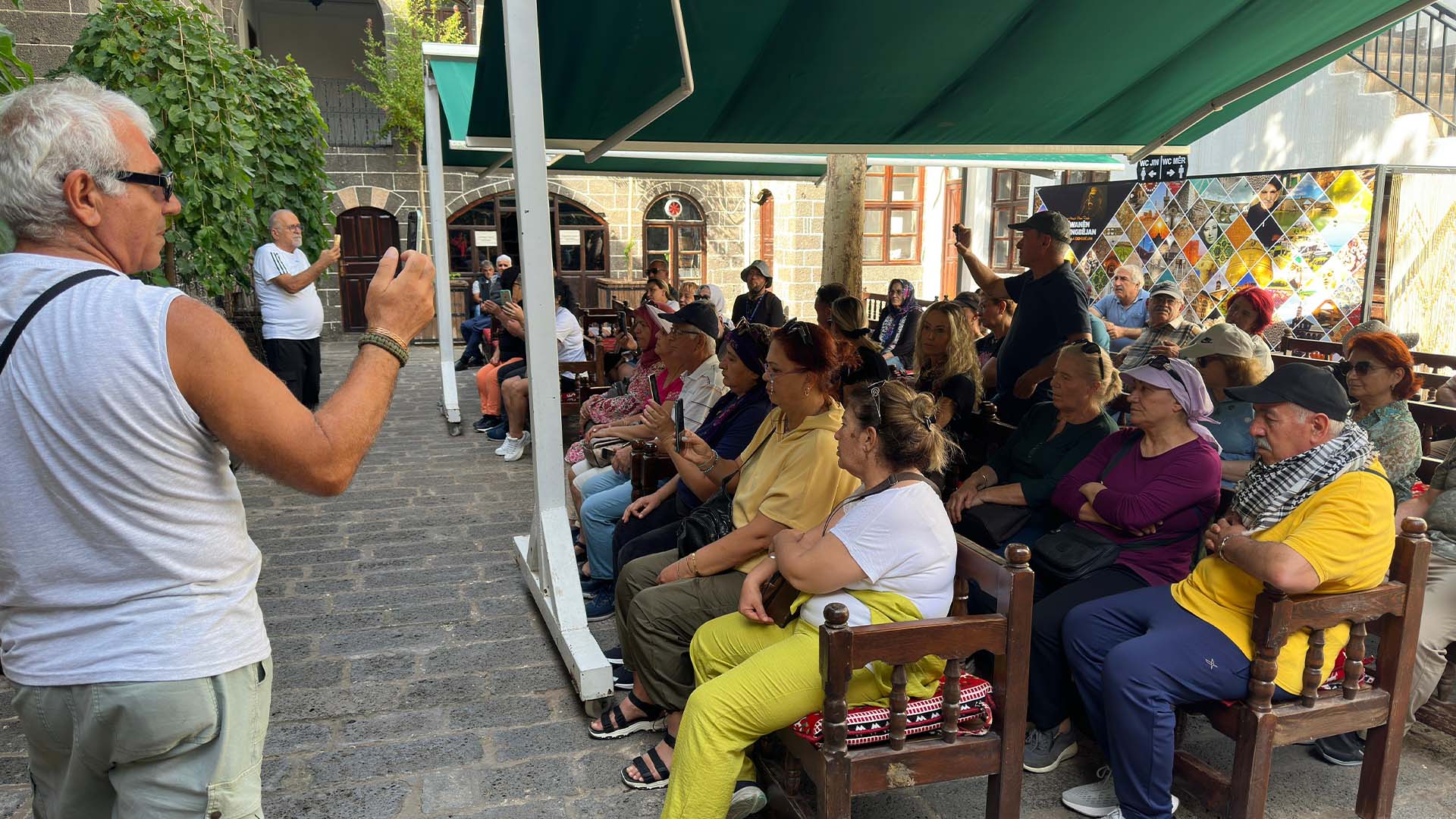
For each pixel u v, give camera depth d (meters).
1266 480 2.46
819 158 9.31
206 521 1.41
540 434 3.62
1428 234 7.53
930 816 2.61
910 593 2.29
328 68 18.50
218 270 6.02
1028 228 4.37
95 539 1.34
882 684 2.29
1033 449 3.47
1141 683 2.36
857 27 3.99
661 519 3.76
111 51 5.63
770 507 2.73
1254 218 7.41
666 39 3.68
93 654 1.35
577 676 3.11
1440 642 2.82
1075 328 4.28
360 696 3.26
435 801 2.65
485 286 12.34
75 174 1.36
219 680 1.42
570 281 15.98
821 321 5.29
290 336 7.55
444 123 8.40
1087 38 4.18
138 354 1.30
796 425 2.84
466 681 3.38
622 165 9.23
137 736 1.37
